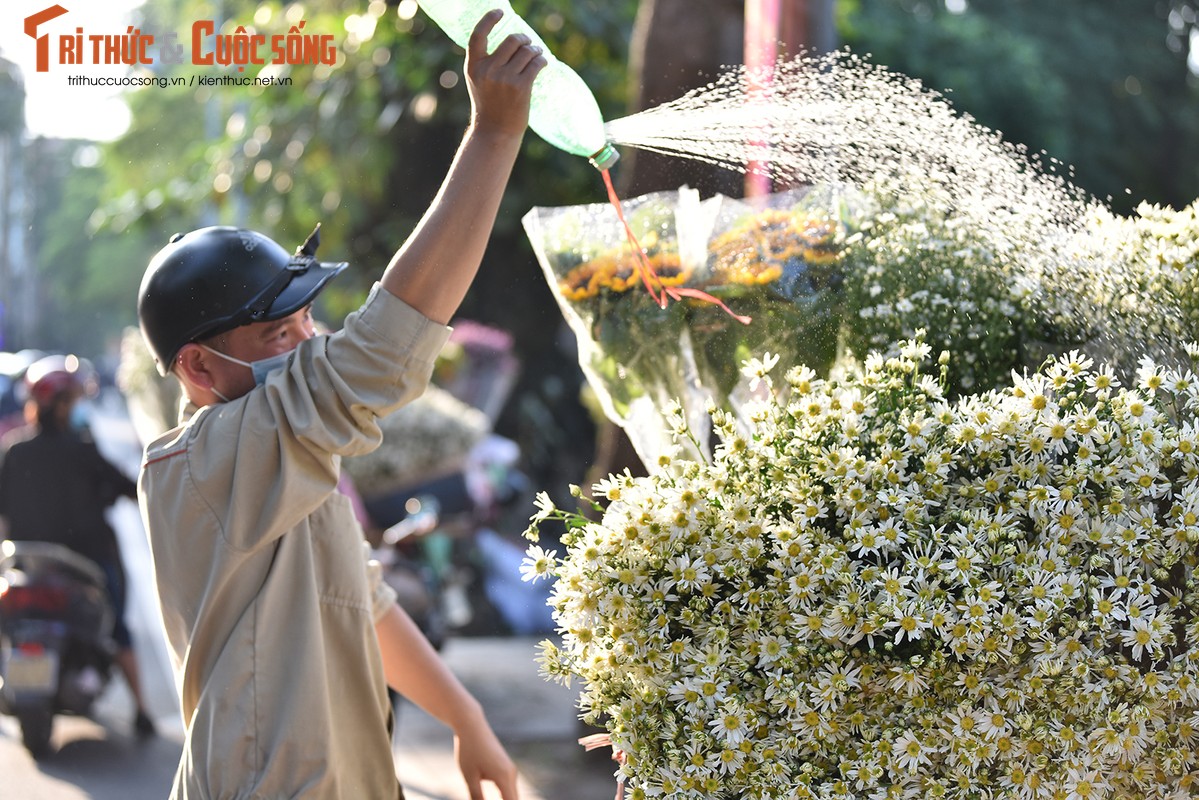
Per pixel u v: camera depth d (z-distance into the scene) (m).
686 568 2.58
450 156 13.15
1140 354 2.89
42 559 9.31
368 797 3.04
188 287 2.99
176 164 14.99
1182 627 2.64
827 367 3.11
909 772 2.53
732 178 3.56
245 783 2.79
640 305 3.29
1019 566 2.50
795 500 2.62
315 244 3.25
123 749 9.42
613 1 11.86
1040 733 2.51
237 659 2.83
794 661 2.54
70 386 9.71
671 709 2.62
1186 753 2.63
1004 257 2.98
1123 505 2.56
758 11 5.40
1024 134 21.28
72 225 65.62
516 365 15.27
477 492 11.48
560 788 7.93
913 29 20.83
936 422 2.61
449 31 2.89
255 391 2.85
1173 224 2.94
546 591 12.63
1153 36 25.25
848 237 3.11
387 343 2.69
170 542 2.88
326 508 3.03
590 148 2.95
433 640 9.22
